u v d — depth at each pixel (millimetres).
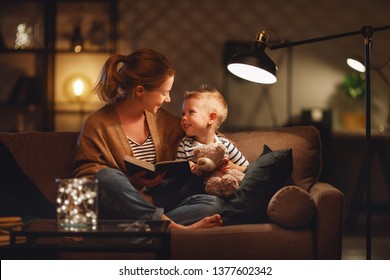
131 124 2906
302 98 6828
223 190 2699
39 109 6484
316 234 2555
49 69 6352
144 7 6828
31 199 2941
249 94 6832
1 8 6414
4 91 6375
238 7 6848
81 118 6594
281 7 6828
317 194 2602
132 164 2562
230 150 2959
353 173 5617
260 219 2688
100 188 2529
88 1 6473
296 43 2881
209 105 2922
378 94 6750
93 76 6500
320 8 6824
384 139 5699
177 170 2594
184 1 6848
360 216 6051
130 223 2328
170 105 6852
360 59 4125
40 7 6426
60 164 3008
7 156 2969
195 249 2471
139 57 2824
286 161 2691
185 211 2639
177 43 6855
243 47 6816
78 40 6367
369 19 6820
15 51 6254
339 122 6805
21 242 2387
